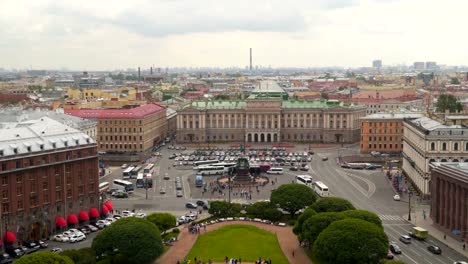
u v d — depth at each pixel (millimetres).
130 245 165000
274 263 173500
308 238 178750
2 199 193250
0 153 194625
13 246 195250
